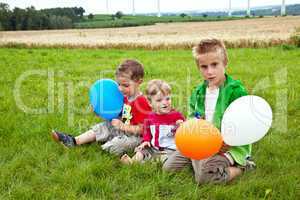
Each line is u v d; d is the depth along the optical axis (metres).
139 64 4.76
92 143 4.95
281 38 23.94
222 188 3.71
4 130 5.48
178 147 3.73
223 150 3.94
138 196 3.61
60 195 3.63
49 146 4.82
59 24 71.06
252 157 4.47
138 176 4.02
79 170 4.08
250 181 3.84
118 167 4.33
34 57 17.91
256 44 23.19
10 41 32.12
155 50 23.75
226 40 24.02
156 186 3.77
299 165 4.25
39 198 3.58
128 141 4.61
